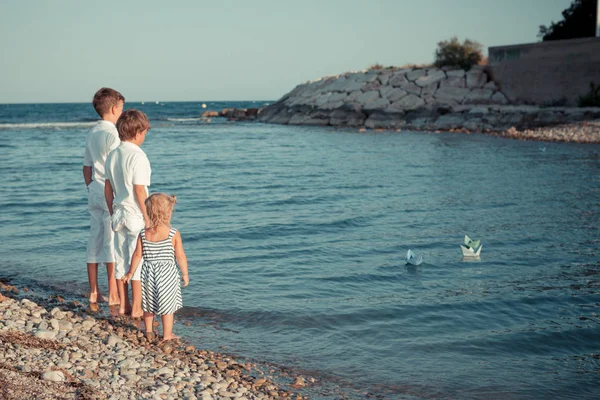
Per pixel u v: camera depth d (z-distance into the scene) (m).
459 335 5.66
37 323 5.41
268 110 58.47
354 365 4.98
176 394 4.11
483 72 44.16
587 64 34.72
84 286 7.06
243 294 6.82
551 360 5.12
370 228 10.56
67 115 78.62
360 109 45.94
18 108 119.75
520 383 4.68
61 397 3.70
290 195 14.23
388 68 51.16
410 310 6.33
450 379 4.74
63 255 8.52
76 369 4.32
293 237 9.85
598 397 4.45
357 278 7.52
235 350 5.26
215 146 29.94
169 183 16.39
